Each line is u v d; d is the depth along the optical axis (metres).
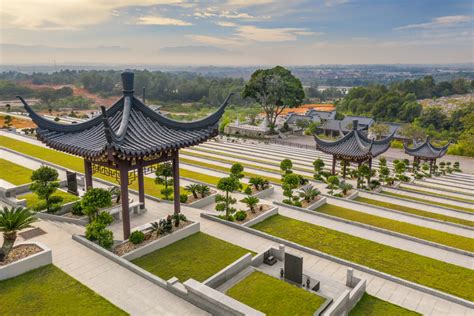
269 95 86.44
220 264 19.09
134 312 14.10
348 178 43.81
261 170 44.62
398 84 178.25
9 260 16.36
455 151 82.00
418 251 22.39
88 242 19.09
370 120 99.94
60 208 24.08
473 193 43.50
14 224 16.11
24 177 32.28
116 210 24.19
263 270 18.44
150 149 18.61
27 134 59.41
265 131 87.44
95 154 18.27
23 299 14.65
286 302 14.98
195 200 29.27
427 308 16.14
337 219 26.95
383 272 19.80
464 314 15.73
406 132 87.88
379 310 15.97
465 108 106.75
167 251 20.23
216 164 47.31
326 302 14.99
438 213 31.98
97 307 14.30
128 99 21.12
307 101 194.12
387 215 29.69
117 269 17.06
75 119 89.69
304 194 31.56
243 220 25.39
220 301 13.67
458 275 19.67
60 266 17.11
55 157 43.31
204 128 22.69
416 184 46.81
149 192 31.16
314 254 20.78
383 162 52.69
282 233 24.52
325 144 40.69
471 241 24.80
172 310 14.27
